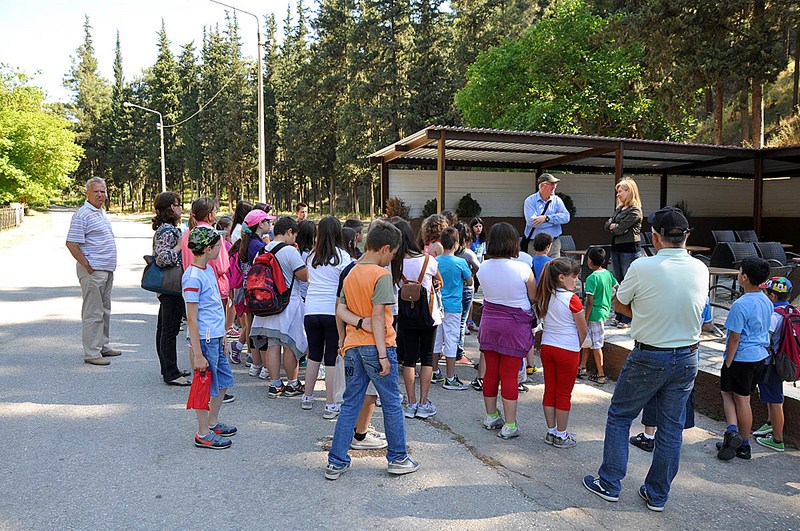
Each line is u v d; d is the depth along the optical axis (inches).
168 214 224.7
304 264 212.8
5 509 130.8
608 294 246.7
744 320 168.2
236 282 252.7
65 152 1598.2
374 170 1621.6
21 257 712.4
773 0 707.4
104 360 252.5
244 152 2369.6
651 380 135.6
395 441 152.6
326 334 193.8
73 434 175.9
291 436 179.6
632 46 858.8
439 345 236.4
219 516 129.9
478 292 410.6
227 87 2372.0
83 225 245.0
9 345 283.9
